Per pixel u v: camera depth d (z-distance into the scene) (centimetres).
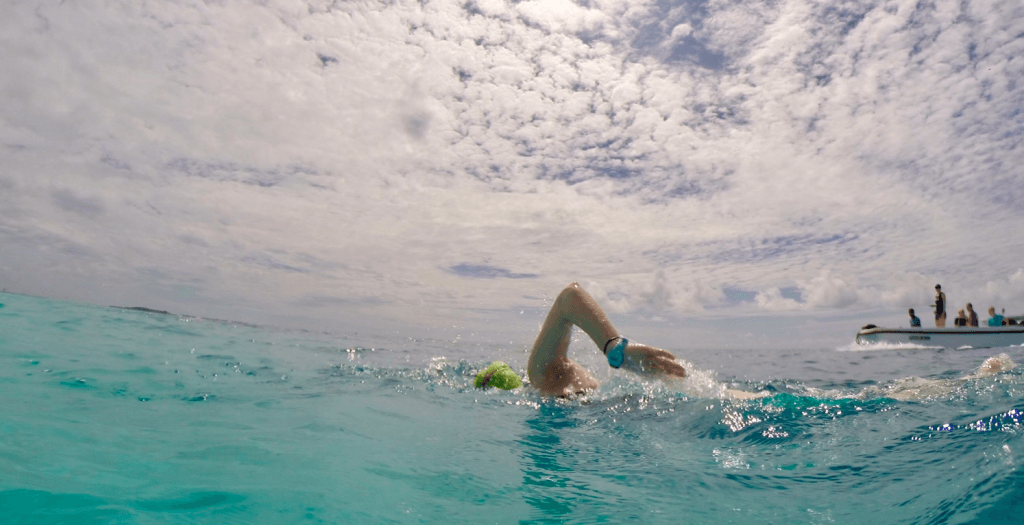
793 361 780
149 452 136
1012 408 180
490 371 323
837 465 143
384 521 100
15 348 332
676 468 147
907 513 102
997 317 1240
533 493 123
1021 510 94
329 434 176
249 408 217
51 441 136
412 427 198
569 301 262
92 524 83
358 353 614
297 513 100
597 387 287
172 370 315
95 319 655
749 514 109
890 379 470
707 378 293
